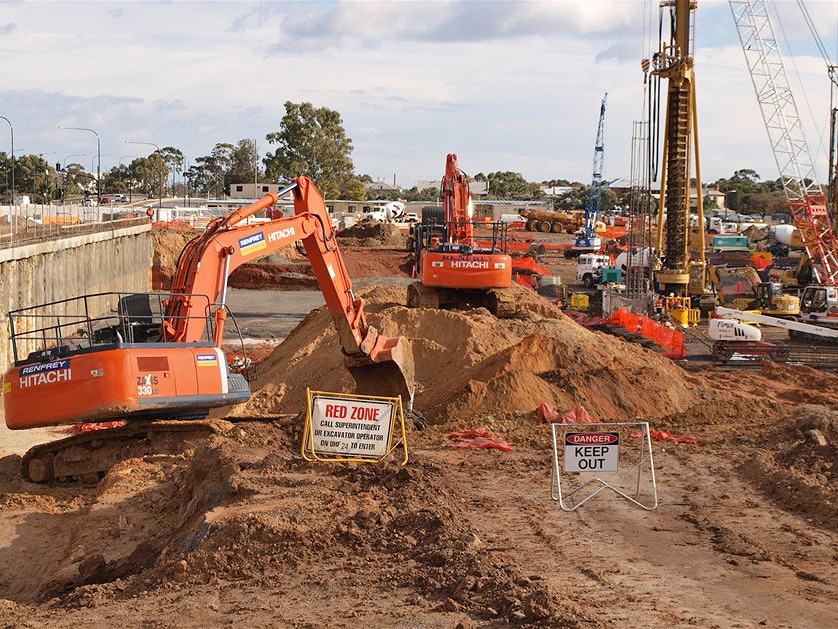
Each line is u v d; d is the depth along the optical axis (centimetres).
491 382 2645
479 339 3338
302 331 3844
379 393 2473
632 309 5403
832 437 1984
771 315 5597
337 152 17950
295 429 2094
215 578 1227
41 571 1623
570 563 1238
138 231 7531
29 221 6062
